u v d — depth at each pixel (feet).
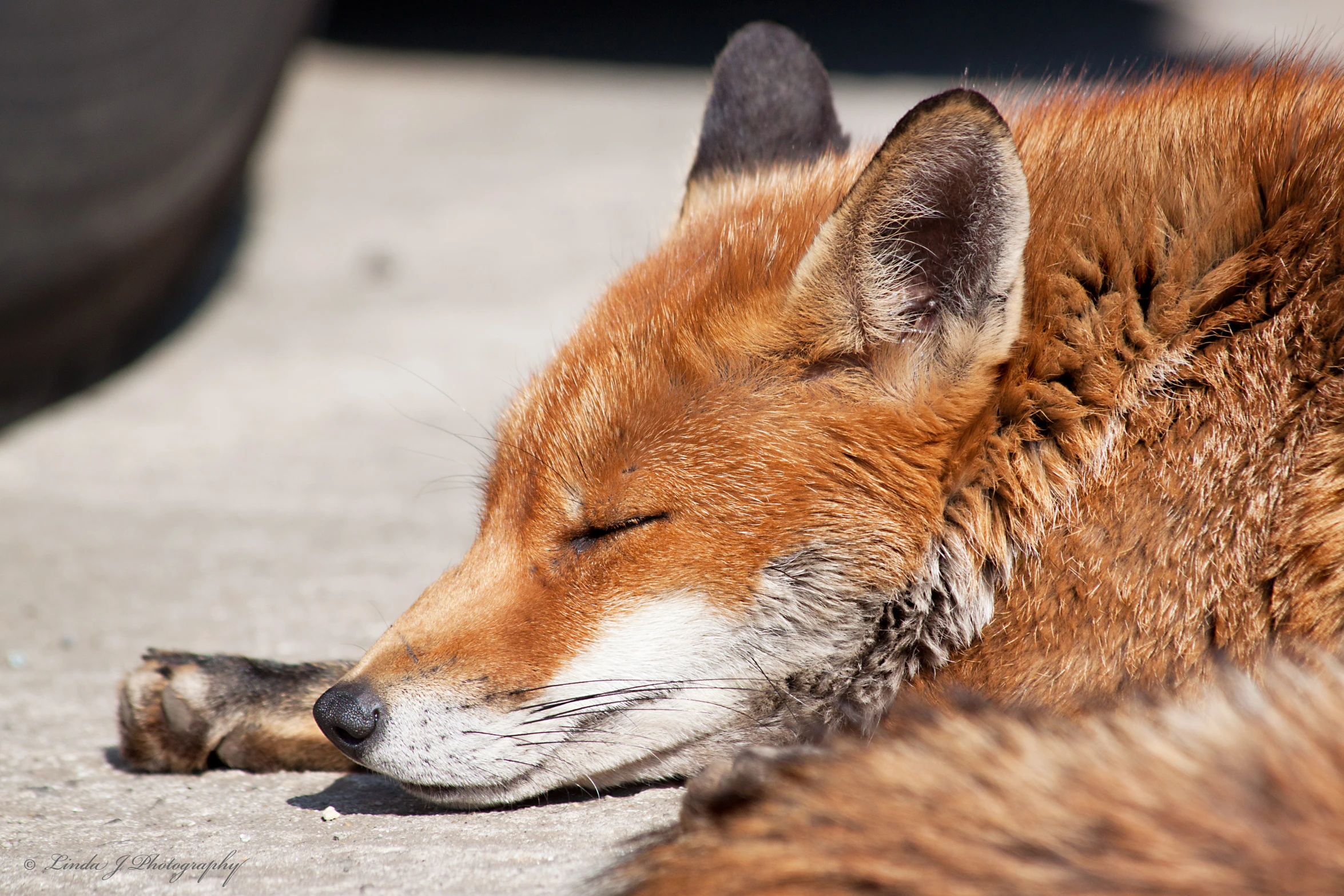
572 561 18.85
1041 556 17.62
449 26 107.34
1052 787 12.73
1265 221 17.52
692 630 18.43
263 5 48.93
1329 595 15.84
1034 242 18.37
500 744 18.44
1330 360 16.47
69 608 29.32
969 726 14.34
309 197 70.90
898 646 18.47
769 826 13.58
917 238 18.04
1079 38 104.32
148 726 20.83
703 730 18.95
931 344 18.07
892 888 12.09
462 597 19.26
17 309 40.40
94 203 40.50
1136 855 11.75
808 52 27.61
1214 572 16.57
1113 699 16.38
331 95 88.17
